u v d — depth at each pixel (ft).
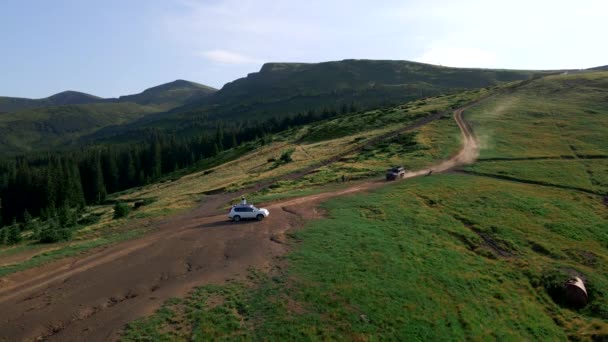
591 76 430.61
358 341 69.87
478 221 135.85
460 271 100.68
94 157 515.91
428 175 200.75
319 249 106.73
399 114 383.24
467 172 203.31
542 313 90.12
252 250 109.29
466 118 319.68
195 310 77.00
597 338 80.64
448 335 74.84
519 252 116.88
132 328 71.56
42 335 72.38
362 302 80.84
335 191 184.34
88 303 83.10
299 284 86.84
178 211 183.52
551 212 145.28
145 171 577.02
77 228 175.73
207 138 649.20
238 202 187.73
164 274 96.53
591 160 208.54
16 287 93.50
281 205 163.22
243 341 68.13
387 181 195.72
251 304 79.15
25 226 233.76
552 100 354.74
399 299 83.25
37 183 418.31
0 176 502.38
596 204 155.84
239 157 394.11
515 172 196.24
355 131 362.74
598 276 105.09
